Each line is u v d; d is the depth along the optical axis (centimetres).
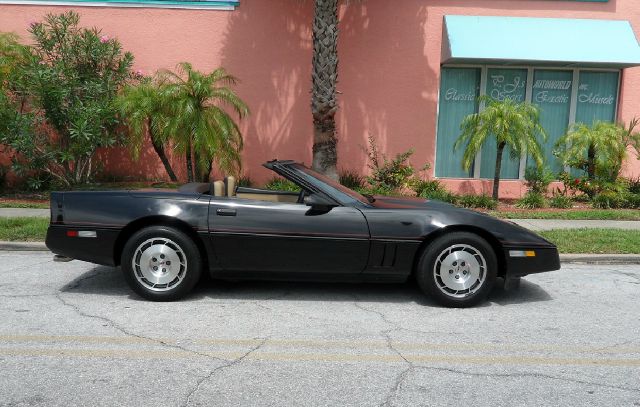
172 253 536
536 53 1202
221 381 372
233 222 530
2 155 1285
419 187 1237
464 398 354
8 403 337
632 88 1303
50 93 1092
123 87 1202
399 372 392
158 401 342
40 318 491
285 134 1310
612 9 1275
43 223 871
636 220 1048
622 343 457
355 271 539
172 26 1283
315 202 531
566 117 1324
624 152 1157
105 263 546
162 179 1315
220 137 1141
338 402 345
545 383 379
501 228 541
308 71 1293
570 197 1255
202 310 521
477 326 493
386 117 1298
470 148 1109
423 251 537
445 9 1272
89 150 1145
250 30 1283
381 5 1266
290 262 535
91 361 401
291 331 471
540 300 578
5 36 1202
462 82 1316
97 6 1275
